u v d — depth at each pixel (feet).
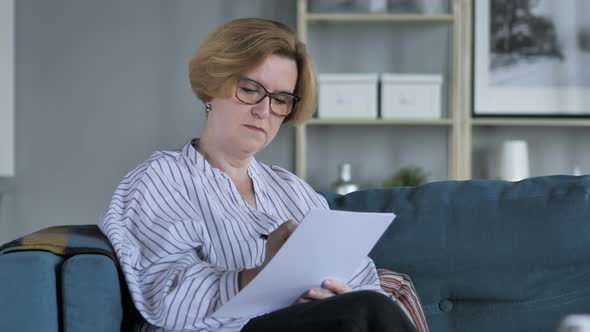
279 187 7.22
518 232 7.25
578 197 7.37
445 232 7.31
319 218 5.02
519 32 14.96
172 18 15.30
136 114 15.33
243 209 6.52
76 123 15.30
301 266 5.30
